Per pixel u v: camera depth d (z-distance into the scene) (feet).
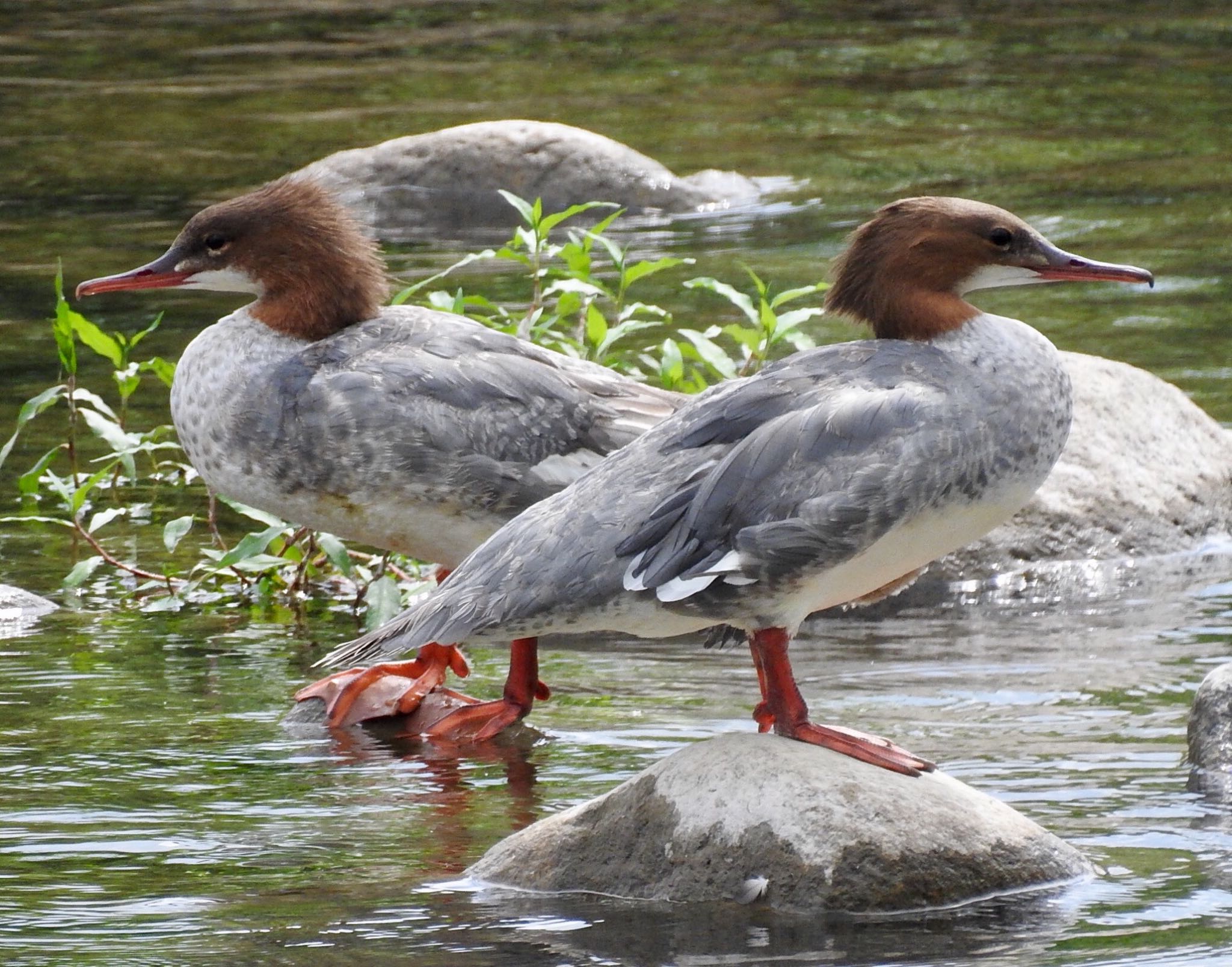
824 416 26.63
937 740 32.73
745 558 26.22
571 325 60.54
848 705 34.81
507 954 23.85
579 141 87.51
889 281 29.01
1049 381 28.17
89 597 42.98
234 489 36.76
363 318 37.52
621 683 37.09
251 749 33.14
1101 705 34.55
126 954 24.11
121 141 101.24
